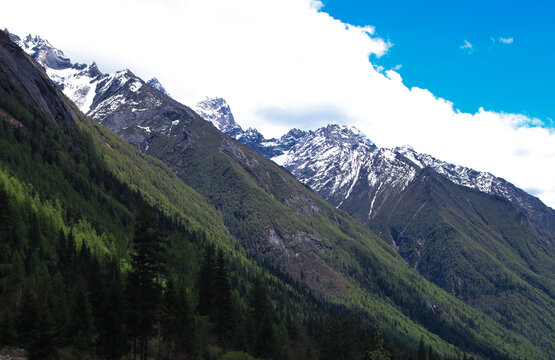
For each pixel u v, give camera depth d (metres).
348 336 134.38
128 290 72.38
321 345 134.25
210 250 113.56
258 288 130.62
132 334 73.00
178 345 89.25
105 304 76.56
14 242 138.62
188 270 126.56
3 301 108.56
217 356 96.50
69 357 79.75
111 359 74.69
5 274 122.56
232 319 107.38
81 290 90.25
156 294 72.75
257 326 121.88
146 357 78.62
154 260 72.69
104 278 101.25
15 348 81.50
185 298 92.00
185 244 131.88
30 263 136.38
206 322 105.00
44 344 78.25
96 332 85.19
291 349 134.50
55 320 84.31
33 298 85.75
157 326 87.38
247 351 107.25
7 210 111.88
